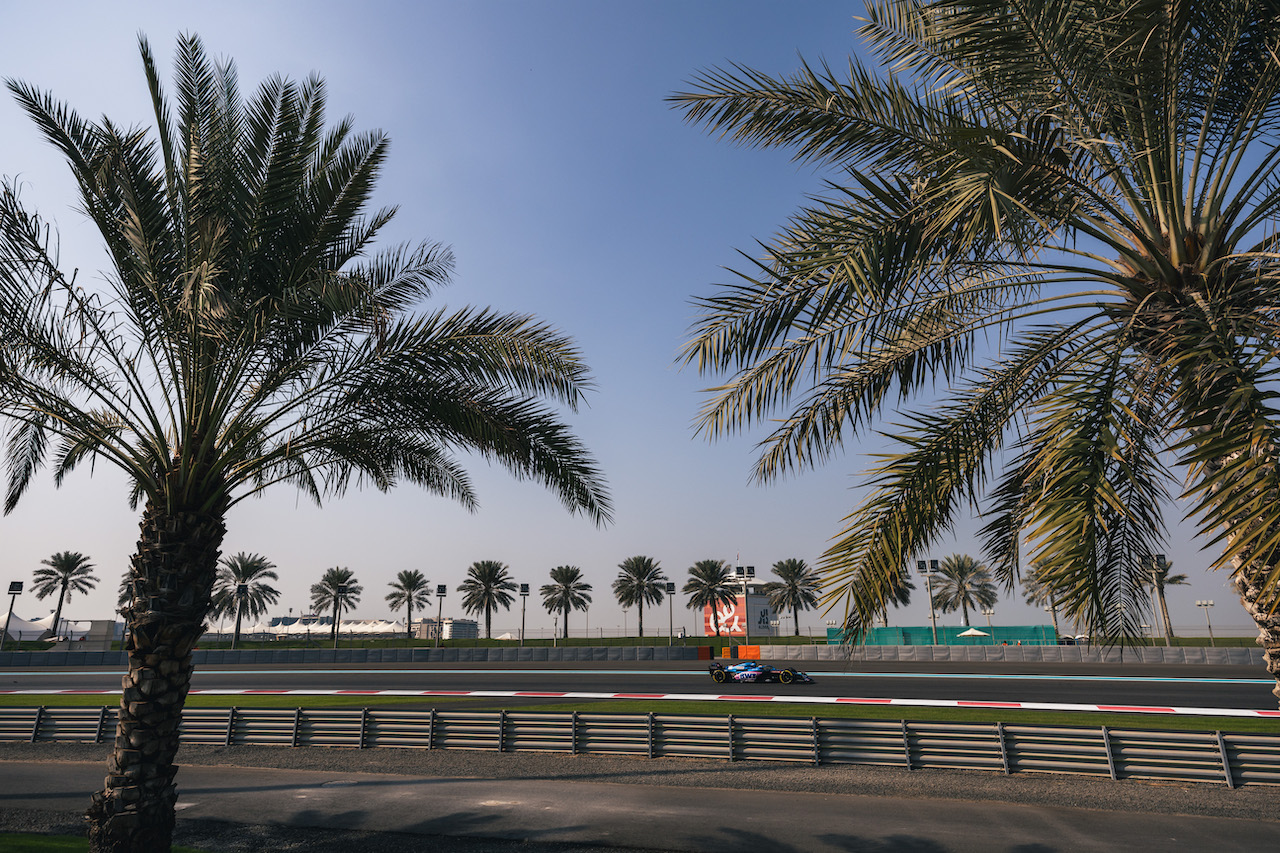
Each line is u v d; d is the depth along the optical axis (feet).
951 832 31.76
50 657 167.84
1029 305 19.81
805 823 33.53
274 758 48.44
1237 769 37.81
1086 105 16.14
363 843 31.81
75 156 24.88
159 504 25.73
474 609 288.30
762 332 16.49
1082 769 40.29
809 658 174.40
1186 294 16.44
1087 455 14.73
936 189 13.09
